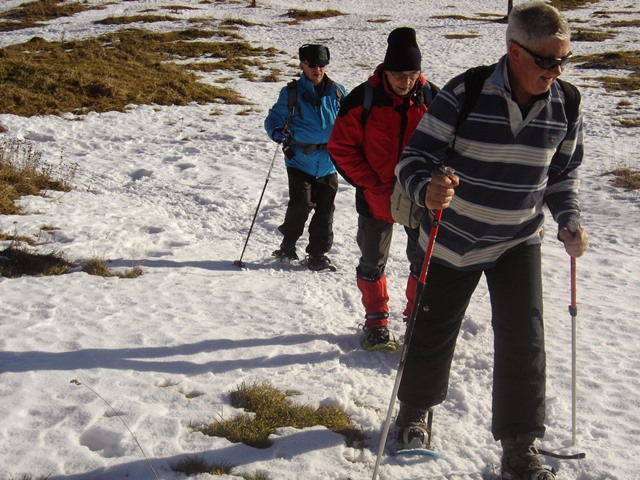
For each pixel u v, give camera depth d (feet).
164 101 56.49
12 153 34.45
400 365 10.13
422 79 13.75
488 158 9.87
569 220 10.55
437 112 9.95
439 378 11.11
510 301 10.36
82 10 124.57
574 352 11.66
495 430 10.37
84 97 53.31
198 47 90.43
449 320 10.86
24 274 19.19
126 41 93.15
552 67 9.21
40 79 53.42
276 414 11.98
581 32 103.91
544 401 10.26
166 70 67.10
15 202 27.20
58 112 49.06
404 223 11.39
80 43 81.10
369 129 13.69
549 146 9.93
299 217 21.77
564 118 9.98
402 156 10.22
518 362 10.22
